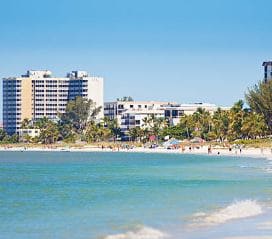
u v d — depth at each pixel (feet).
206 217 282.77
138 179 628.28
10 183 599.16
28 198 422.82
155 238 225.56
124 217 293.02
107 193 450.71
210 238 221.87
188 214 296.51
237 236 224.94
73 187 529.45
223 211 300.40
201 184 526.16
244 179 585.63
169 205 345.72
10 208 353.10
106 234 239.91
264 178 597.11
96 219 288.71
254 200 361.30
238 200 369.30
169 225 257.96
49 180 641.40
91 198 410.93
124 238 227.20
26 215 313.32
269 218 269.44
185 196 404.77
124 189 489.26
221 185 507.71
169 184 537.24
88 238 231.71
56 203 380.37
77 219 290.76
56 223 278.05
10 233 247.70
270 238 220.02
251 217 272.92
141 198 398.83
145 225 260.21
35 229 258.37
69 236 237.45
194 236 226.79
